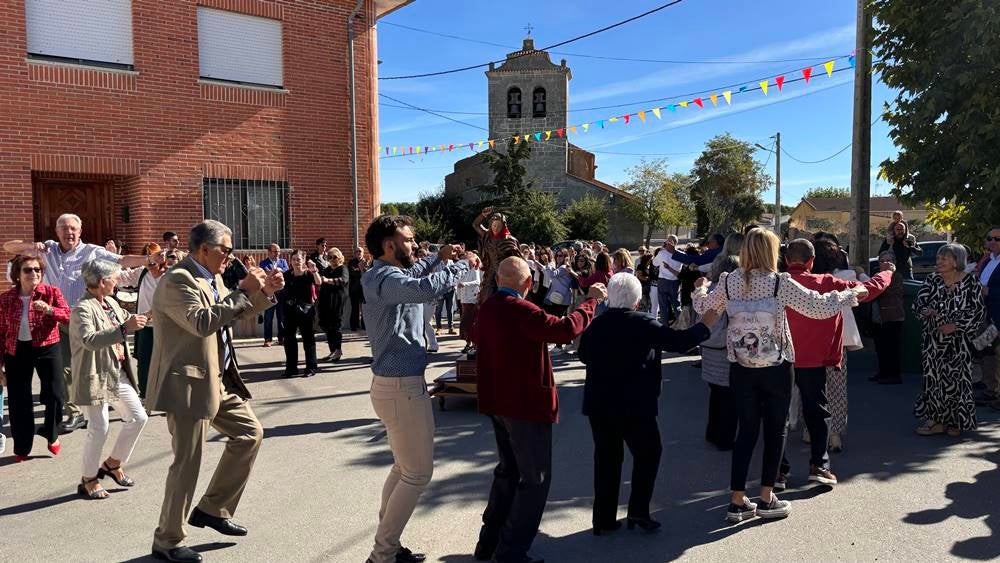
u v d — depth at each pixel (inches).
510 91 1720.0
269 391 327.3
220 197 486.0
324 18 527.8
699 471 209.2
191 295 142.6
